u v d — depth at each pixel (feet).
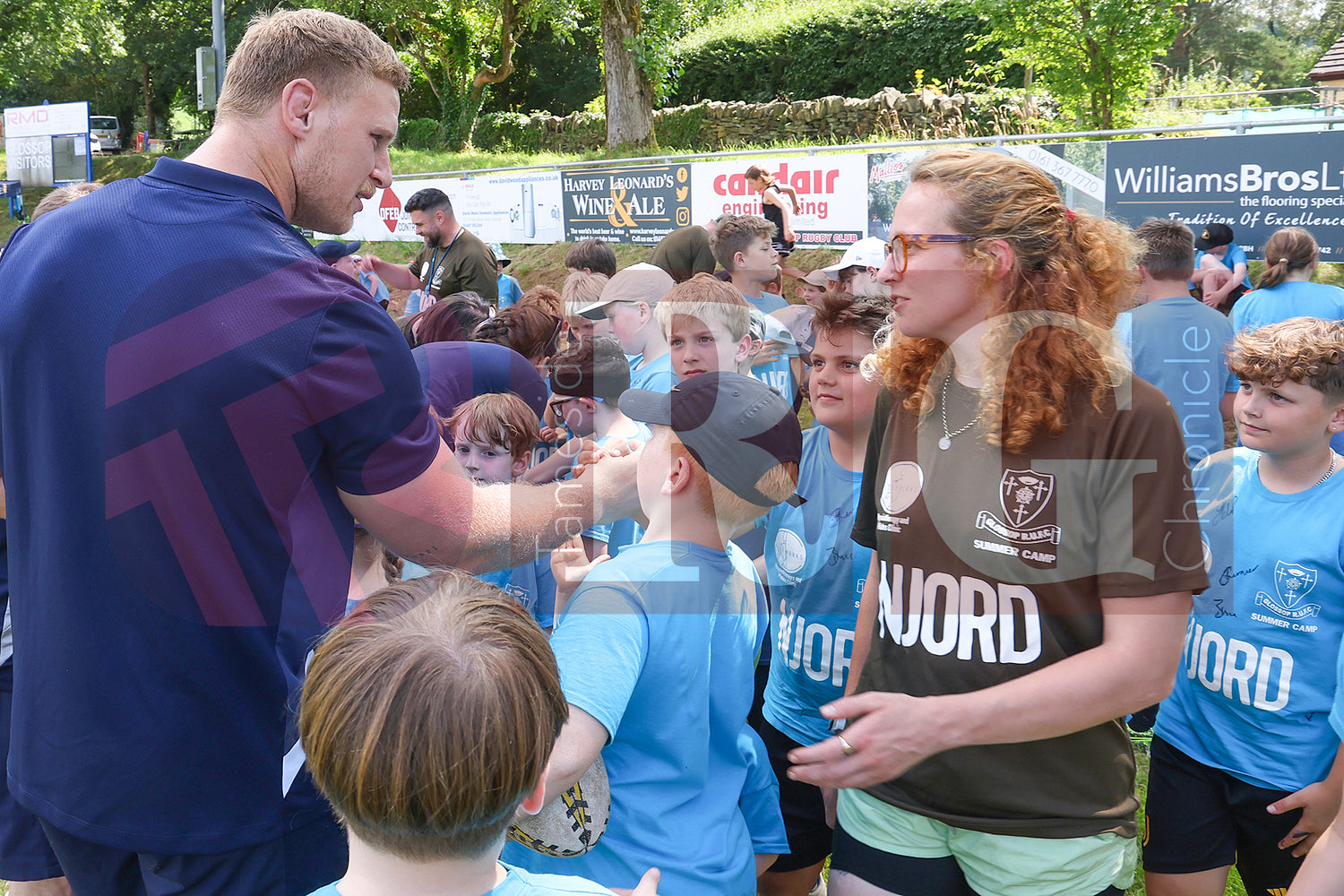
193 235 4.40
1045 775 4.40
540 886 3.45
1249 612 5.93
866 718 4.11
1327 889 4.52
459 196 30.17
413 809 3.04
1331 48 45.98
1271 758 5.95
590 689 4.08
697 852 4.54
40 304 4.41
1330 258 17.56
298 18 4.86
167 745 4.50
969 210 4.01
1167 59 49.62
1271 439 5.70
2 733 6.63
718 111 48.03
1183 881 6.44
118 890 4.93
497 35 68.59
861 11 52.90
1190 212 18.76
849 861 5.15
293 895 4.86
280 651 4.57
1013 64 39.81
